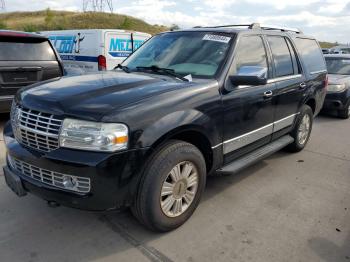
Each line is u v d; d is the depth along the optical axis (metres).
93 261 2.71
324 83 5.89
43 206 3.49
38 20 59.88
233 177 4.45
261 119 4.07
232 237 3.09
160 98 2.87
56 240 2.95
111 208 2.71
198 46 3.84
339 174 4.72
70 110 2.63
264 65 4.15
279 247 2.97
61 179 2.65
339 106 8.41
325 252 2.93
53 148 2.68
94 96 2.80
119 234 3.07
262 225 3.31
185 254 2.84
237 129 3.66
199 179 3.27
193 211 3.33
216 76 3.42
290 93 4.68
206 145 3.34
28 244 2.88
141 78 3.35
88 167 2.51
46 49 6.29
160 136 2.75
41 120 2.75
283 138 4.94
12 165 3.08
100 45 9.10
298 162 5.14
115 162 2.56
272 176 4.54
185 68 3.66
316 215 3.54
